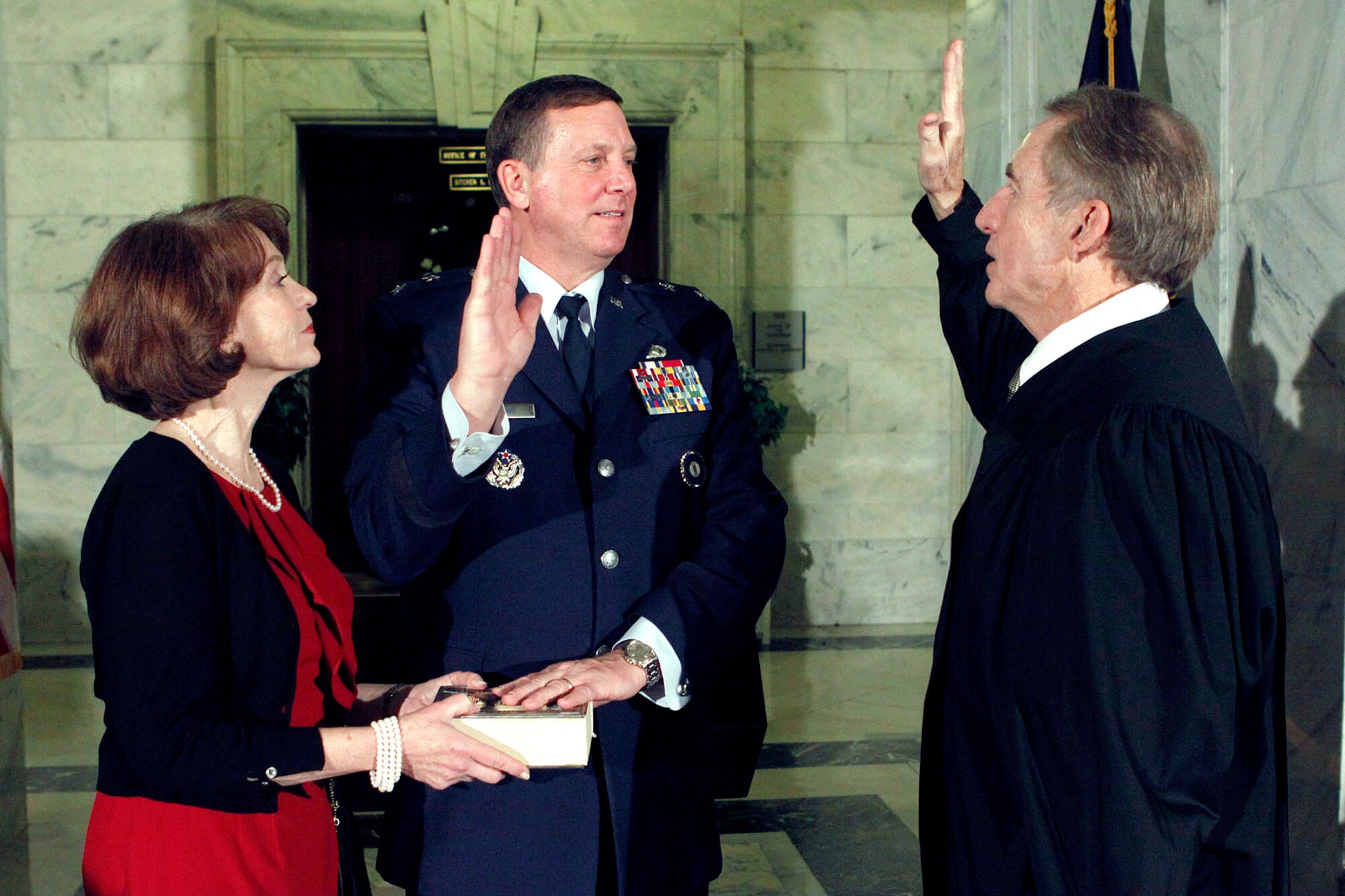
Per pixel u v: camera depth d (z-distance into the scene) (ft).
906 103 24.82
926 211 7.39
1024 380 5.78
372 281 25.41
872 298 24.97
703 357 7.10
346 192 25.18
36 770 15.52
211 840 5.18
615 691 5.81
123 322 5.28
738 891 12.03
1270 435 9.01
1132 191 5.27
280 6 22.94
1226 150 9.61
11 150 23.00
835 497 25.03
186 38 23.24
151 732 4.90
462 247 25.57
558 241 6.58
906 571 25.25
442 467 5.63
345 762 5.17
